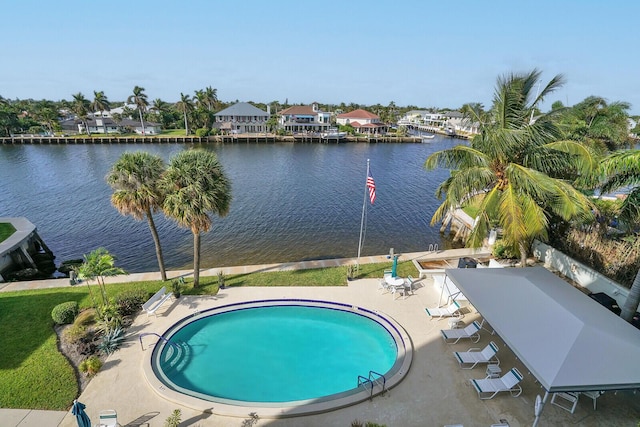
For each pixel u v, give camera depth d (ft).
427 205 144.46
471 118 62.44
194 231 57.72
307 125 369.91
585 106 97.19
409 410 35.91
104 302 53.16
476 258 74.84
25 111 441.27
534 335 34.68
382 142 358.84
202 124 349.00
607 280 55.88
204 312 54.24
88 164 210.59
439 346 45.88
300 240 104.53
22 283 64.59
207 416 35.55
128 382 40.06
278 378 41.96
